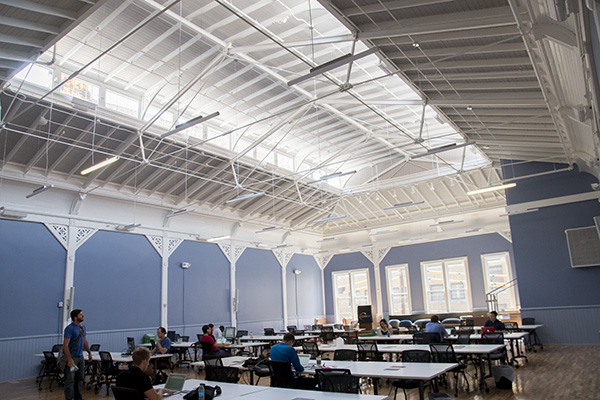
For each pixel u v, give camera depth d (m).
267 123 16.75
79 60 12.33
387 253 24.48
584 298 14.70
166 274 17.36
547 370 9.95
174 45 12.12
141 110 14.13
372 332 12.77
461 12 7.82
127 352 11.16
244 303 20.69
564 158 15.28
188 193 17.77
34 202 13.91
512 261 20.66
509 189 16.53
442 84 10.92
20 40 7.98
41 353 13.26
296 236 24.97
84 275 14.78
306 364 6.65
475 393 8.02
